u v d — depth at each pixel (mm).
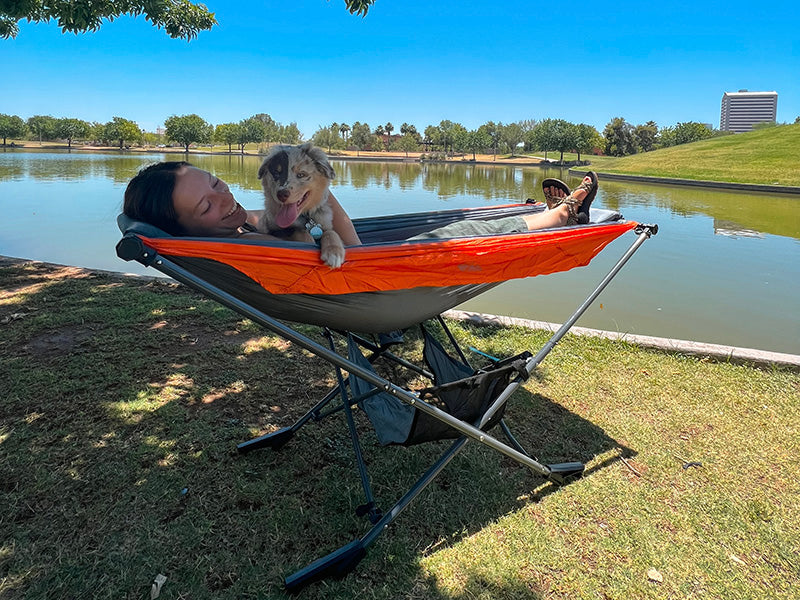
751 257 9711
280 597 2273
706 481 3121
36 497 2814
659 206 18000
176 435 3396
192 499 2844
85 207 13922
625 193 23156
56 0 6359
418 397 2428
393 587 2344
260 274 2156
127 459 3139
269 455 3242
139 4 6977
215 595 2277
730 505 2912
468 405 2645
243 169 32500
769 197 21953
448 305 3137
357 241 2859
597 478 3127
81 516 2695
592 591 2359
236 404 3807
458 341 5027
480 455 3297
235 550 2521
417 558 2508
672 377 4355
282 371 4324
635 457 3342
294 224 2523
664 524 2775
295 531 2650
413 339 5090
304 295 2404
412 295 2754
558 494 2988
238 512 2764
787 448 3430
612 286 7688
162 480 2973
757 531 2732
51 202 14711
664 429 3648
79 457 3148
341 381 2971
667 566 2506
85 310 5469
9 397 3760
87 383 3979
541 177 35812
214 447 3283
